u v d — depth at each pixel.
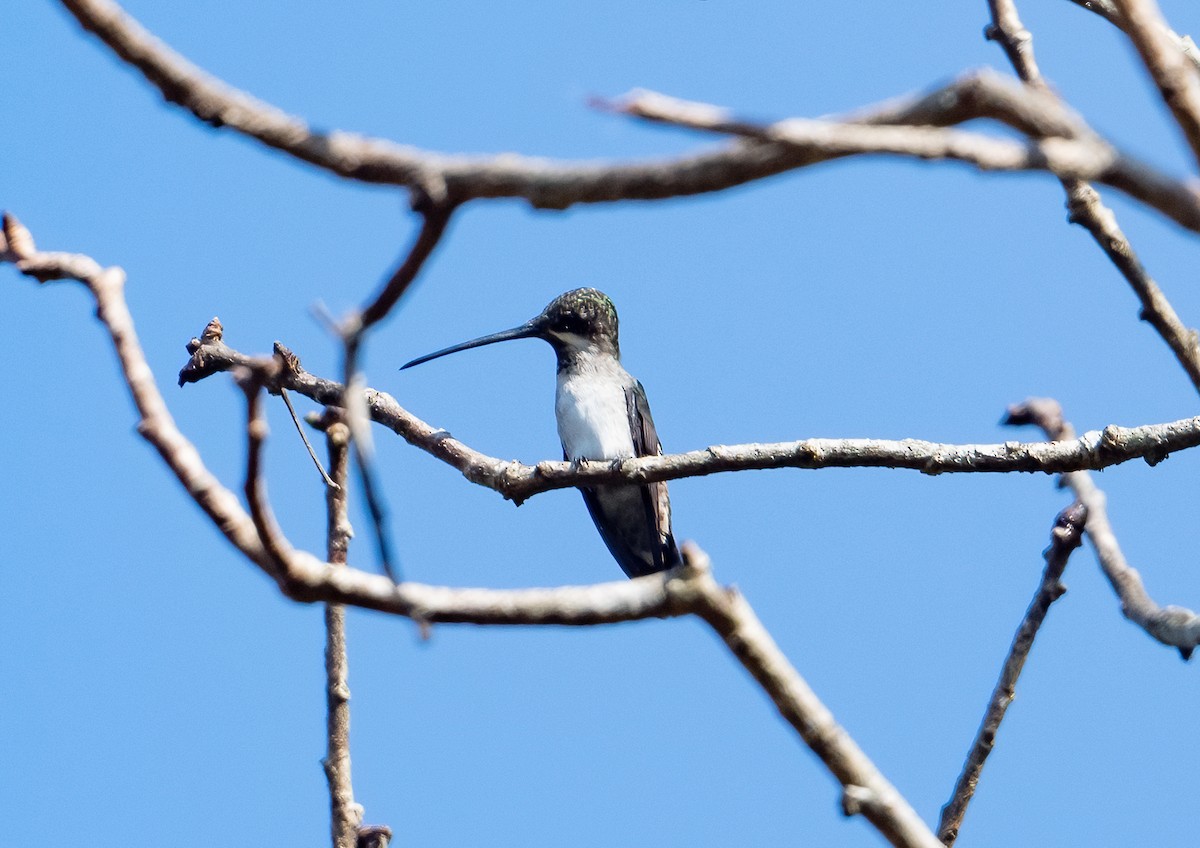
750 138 4.28
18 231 6.81
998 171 4.44
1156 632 8.95
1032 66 10.09
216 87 5.07
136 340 6.47
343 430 9.70
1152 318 9.77
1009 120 4.56
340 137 5.00
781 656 5.67
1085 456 10.27
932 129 4.49
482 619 5.50
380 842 9.32
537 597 5.56
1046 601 9.72
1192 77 4.79
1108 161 4.52
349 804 9.41
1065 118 4.55
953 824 9.24
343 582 5.66
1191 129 4.79
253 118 5.02
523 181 4.70
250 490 5.58
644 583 5.55
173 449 6.20
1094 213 9.79
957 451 10.61
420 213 4.84
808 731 5.68
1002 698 9.49
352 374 5.15
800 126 4.30
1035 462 10.34
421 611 5.51
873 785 5.75
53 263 6.72
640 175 4.62
